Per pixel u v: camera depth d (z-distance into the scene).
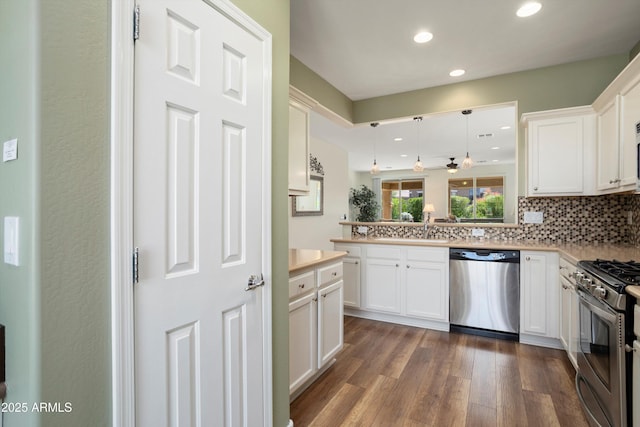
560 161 2.99
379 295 3.56
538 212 3.34
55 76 0.82
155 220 1.06
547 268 2.86
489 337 3.11
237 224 1.39
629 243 3.00
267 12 1.58
